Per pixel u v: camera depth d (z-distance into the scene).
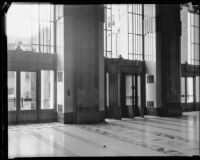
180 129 10.78
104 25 14.96
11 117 11.87
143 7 16.28
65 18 12.48
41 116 12.52
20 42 12.42
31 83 12.41
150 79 16.00
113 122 13.01
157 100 15.84
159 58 15.99
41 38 12.88
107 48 15.09
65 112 12.32
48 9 12.97
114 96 14.06
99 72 13.15
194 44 19.02
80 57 12.73
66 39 12.45
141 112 15.12
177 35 16.59
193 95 18.73
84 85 12.74
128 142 8.17
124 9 15.70
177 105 16.27
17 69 12.02
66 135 9.43
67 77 12.40
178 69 16.52
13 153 6.77
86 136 9.20
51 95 12.95
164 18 16.28
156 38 15.96
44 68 12.70
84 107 12.69
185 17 18.83
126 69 15.05
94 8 13.11
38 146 7.62
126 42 15.73
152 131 10.31
